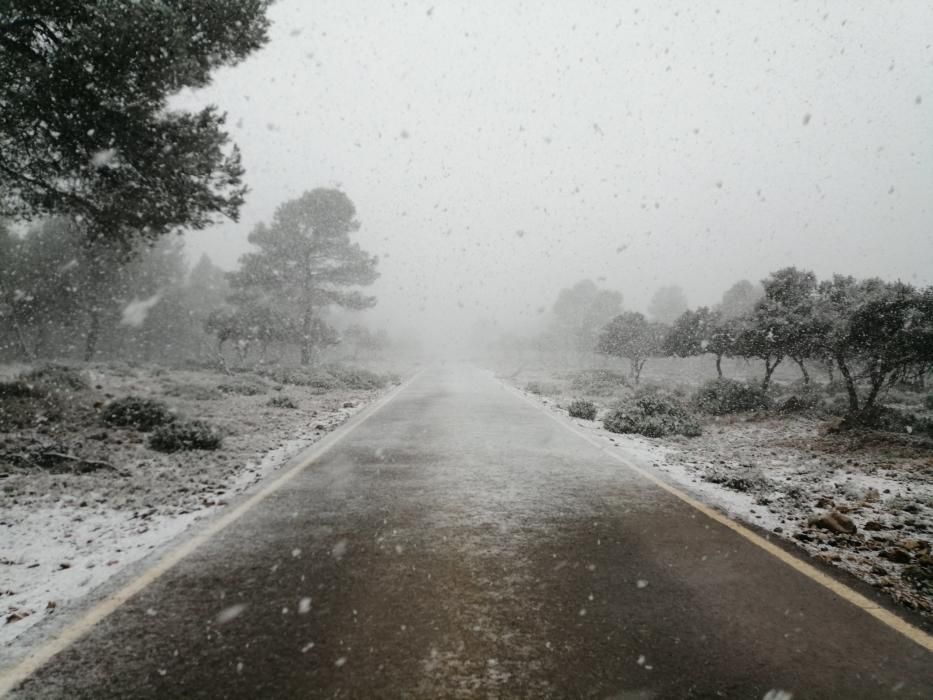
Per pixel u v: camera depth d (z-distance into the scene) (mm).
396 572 3586
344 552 3947
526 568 3674
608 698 2264
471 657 2570
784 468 7586
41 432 8062
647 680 2400
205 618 2945
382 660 2543
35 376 13336
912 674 2471
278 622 2900
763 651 2658
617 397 20031
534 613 3021
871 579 3559
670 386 26234
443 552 3957
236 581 3428
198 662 2521
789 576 3588
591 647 2668
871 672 2482
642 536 4363
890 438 9273
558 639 2744
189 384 17094
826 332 11828
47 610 3039
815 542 4293
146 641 2707
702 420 13617
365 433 10055
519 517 4848
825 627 2902
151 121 8109
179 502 5266
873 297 10594
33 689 2318
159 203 9039
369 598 3197
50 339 33844
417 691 2305
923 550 4090
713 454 8570
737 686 2363
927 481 6660
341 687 2332
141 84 7535
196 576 3502
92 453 7027
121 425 9047
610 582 3457
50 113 7430
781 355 15539
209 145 8664
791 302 15406
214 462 7031
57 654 2586
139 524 4602
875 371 11125
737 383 15562
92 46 6840
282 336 31734
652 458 7980
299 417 12125
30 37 7492
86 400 11477
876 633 2848
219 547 4035
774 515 5039
